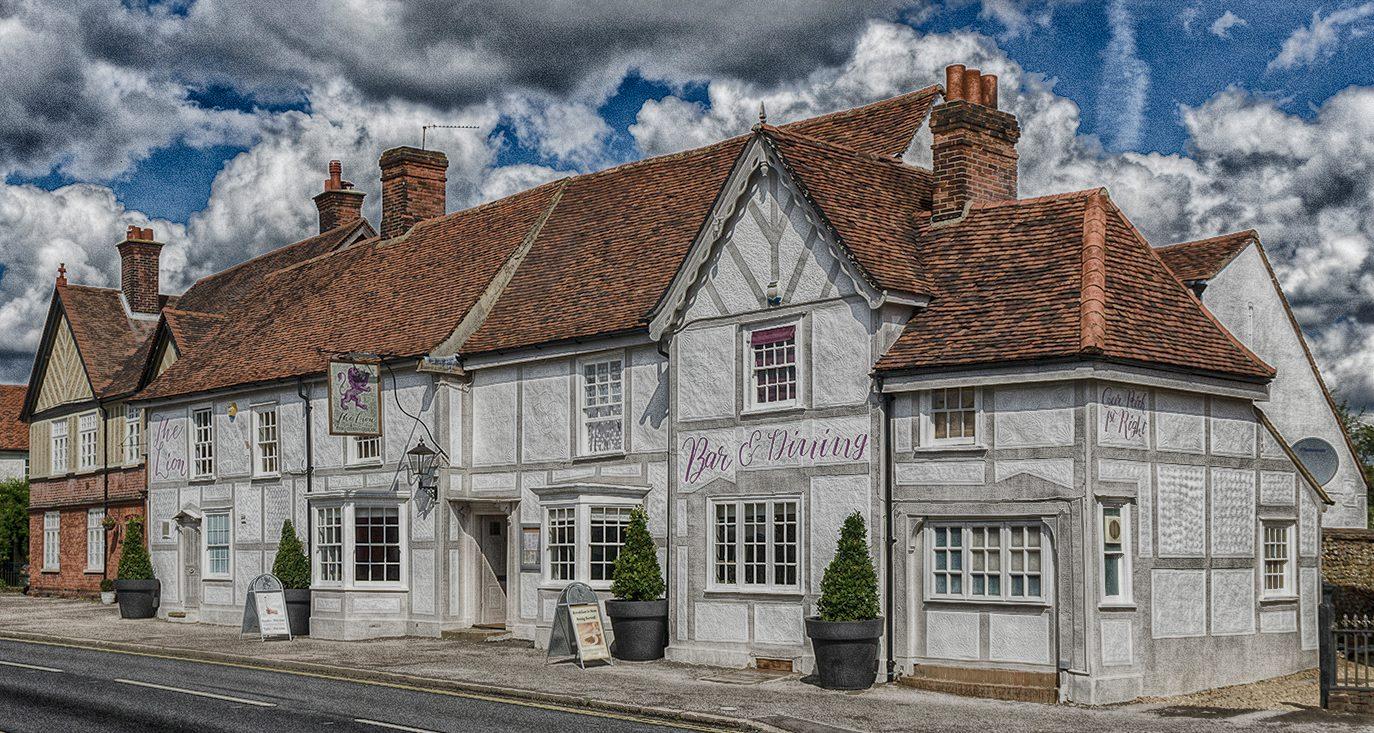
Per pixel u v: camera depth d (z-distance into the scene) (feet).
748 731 49.98
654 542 72.64
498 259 90.17
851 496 63.36
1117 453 58.29
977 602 59.77
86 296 136.05
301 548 90.89
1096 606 56.80
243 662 72.95
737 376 68.74
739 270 69.21
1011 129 72.28
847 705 55.42
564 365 79.15
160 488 109.60
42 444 139.54
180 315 115.85
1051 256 63.72
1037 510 58.08
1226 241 78.89
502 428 82.64
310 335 99.71
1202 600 61.72
